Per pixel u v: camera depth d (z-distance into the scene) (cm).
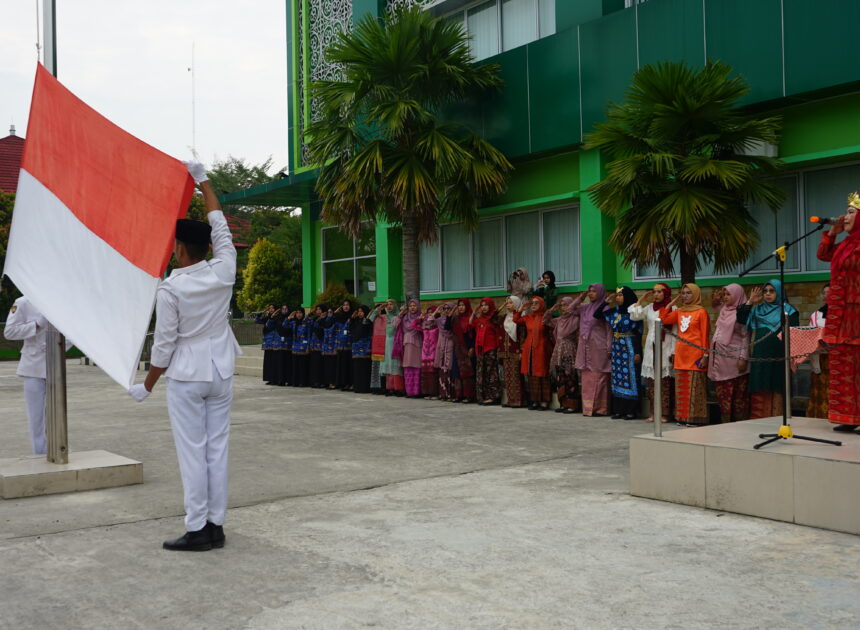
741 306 966
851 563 451
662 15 1151
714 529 528
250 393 1515
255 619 376
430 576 435
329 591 413
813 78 998
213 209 536
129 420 1127
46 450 725
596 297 1081
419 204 1267
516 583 421
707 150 1018
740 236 939
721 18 1087
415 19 1333
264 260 3406
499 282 1509
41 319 777
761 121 961
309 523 553
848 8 965
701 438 617
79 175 626
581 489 651
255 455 827
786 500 545
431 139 1275
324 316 1609
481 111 1423
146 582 432
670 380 1024
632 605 387
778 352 916
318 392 1520
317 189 1386
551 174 1366
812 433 637
